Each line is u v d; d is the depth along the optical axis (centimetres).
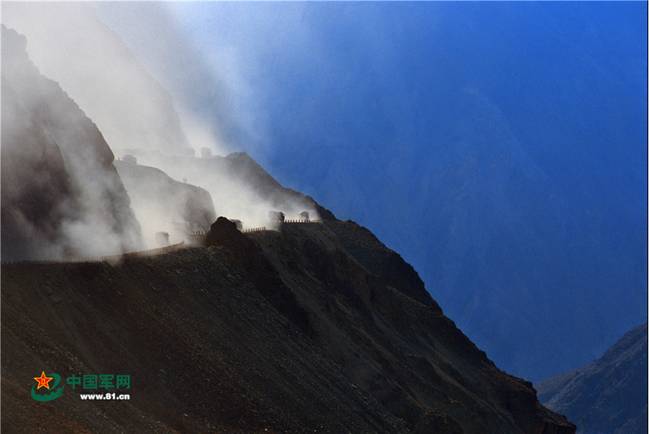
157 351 13950
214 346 15225
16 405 10600
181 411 13475
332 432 15950
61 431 10675
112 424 11719
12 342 11700
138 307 14375
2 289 12506
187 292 16138
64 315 12988
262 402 14925
